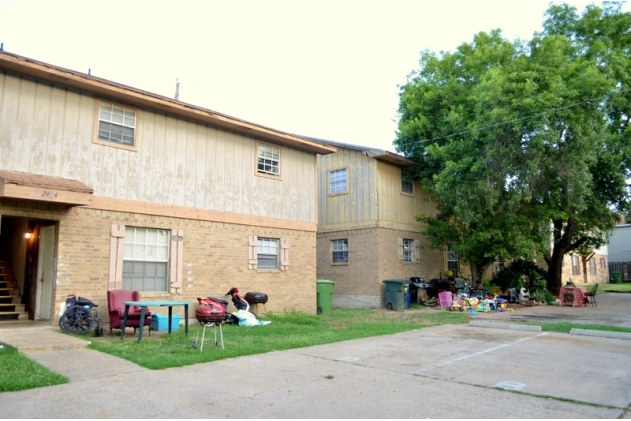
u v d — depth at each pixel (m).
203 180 12.87
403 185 20.52
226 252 13.21
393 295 17.61
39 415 4.77
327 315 15.44
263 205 14.36
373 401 5.41
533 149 15.18
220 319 8.34
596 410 5.17
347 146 19.50
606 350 8.72
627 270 41.97
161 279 11.91
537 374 6.79
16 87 9.80
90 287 10.47
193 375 6.55
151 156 11.83
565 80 16.05
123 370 6.73
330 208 20.39
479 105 16.28
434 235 19.48
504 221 17.11
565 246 22.98
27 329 9.55
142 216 11.51
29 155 9.84
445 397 5.61
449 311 16.91
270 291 14.28
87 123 10.76
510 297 19.64
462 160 16.48
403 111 21.47
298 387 6.00
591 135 15.44
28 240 11.69
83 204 9.70
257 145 14.42
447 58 20.50
